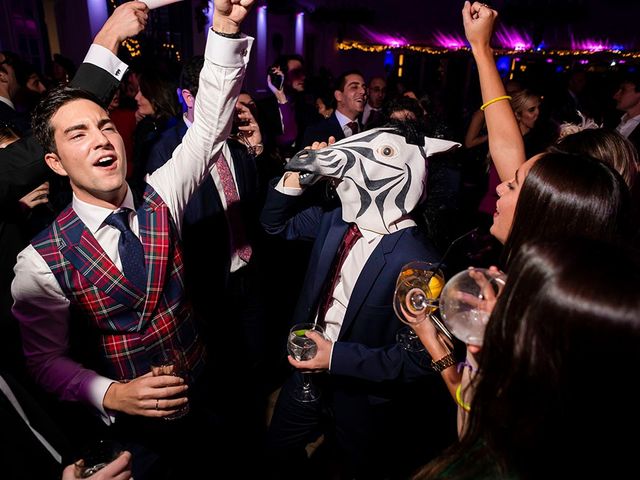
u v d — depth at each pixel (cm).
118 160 112
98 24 649
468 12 127
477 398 60
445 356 99
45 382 122
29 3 583
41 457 86
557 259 51
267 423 212
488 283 75
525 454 54
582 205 79
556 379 50
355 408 141
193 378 137
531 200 85
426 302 103
